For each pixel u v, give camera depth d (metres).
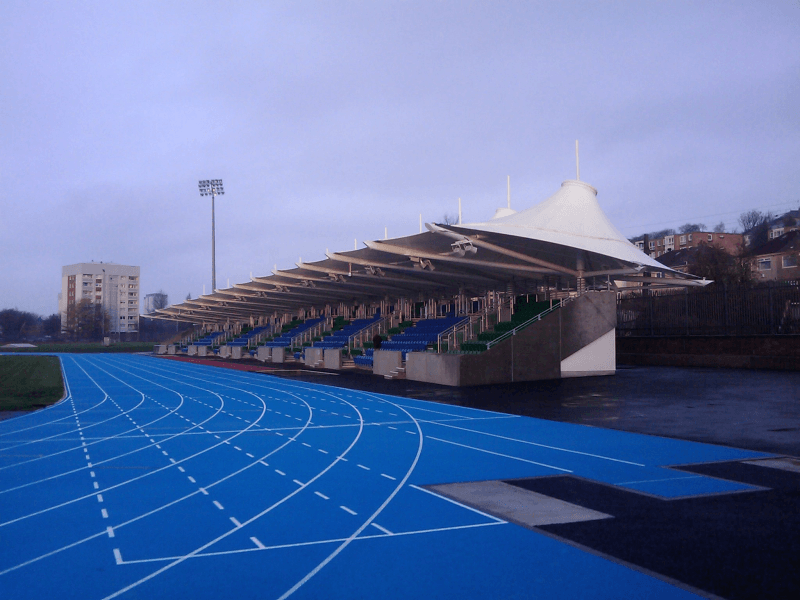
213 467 11.12
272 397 24.22
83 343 131.75
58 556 6.60
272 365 49.34
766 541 6.87
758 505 8.37
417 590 5.64
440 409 19.55
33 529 7.55
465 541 6.99
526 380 27.80
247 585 5.79
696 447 12.67
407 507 8.41
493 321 31.88
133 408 20.88
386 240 29.05
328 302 60.25
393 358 33.28
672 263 75.56
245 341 70.44
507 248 28.36
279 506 8.49
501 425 16.05
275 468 11.00
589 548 6.71
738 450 12.31
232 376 37.34
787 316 29.11
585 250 26.73
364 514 8.09
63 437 14.67
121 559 6.50
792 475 10.16
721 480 9.84
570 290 36.91
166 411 19.94
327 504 8.59
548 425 15.91
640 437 13.93
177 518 7.96
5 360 61.94
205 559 6.48
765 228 85.38
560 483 9.74
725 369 30.64
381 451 12.61
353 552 6.66
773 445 12.78
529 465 11.13
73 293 160.38
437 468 10.94
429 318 41.91
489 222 29.50
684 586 5.66
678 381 25.62
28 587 5.78
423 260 31.52
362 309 54.91
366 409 19.86
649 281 35.97
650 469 10.70
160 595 5.58
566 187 32.53
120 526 7.64
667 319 35.09
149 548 6.83
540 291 37.47
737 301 31.33
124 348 103.44
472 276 34.66
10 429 16.06
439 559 6.43
